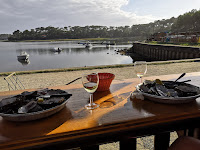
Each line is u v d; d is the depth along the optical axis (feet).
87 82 4.08
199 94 3.90
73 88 5.68
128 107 3.93
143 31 478.18
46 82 19.95
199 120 3.76
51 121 3.35
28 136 2.83
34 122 3.32
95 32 524.52
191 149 3.87
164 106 3.93
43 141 2.87
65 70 27.17
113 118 3.39
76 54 120.67
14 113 3.41
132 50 118.83
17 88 17.51
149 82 5.08
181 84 5.03
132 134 3.37
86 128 3.02
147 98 4.34
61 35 524.52
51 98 4.06
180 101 3.90
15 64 77.97
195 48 52.80
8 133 2.93
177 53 62.64
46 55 117.60
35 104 3.54
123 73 23.98
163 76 7.00
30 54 125.08
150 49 86.89
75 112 3.75
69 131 2.94
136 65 5.31
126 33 508.53
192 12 240.32
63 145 3.02
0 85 19.01
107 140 3.26
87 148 3.84
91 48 177.37
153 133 3.51
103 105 4.11
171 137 7.38
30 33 539.70
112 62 80.07
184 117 3.54
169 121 3.49
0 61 87.86
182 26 256.11
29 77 22.80
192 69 25.39
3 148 2.72
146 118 3.34
